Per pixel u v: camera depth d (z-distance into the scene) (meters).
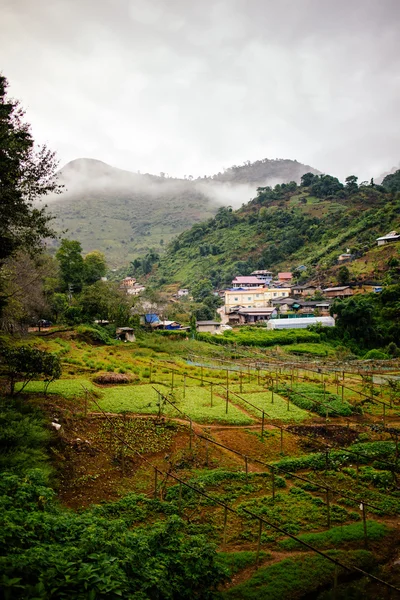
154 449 21.58
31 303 48.38
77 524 9.81
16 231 25.41
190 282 155.50
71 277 86.25
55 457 18.27
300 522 15.52
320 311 98.00
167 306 111.38
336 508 16.59
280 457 22.03
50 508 11.49
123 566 8.25
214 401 31.14
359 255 119.25
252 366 47.09
